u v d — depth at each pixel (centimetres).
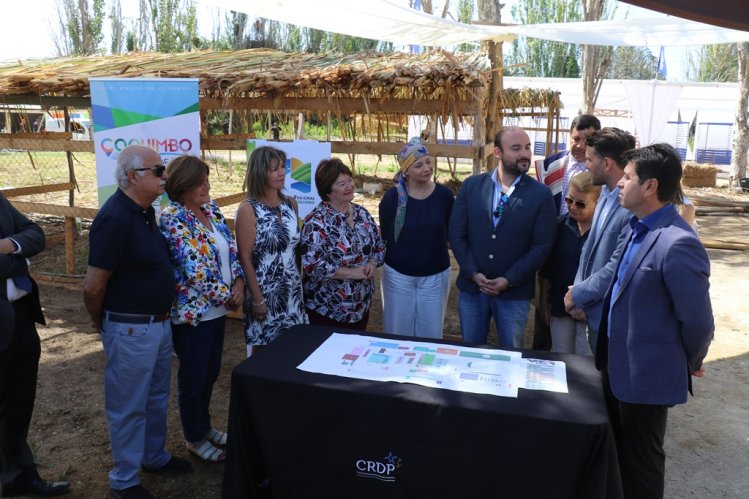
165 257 294
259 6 619
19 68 683
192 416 334
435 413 221
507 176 355
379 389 232
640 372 235
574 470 209
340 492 242
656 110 1444
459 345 286
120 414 291
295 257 352
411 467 229
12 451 303
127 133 490
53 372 469
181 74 562
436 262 383
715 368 493
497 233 353
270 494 274
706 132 2258
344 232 352
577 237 345
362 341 289
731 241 966
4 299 276
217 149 604
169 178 309
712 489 329
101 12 2995
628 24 672
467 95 501
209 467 339
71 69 645
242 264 339
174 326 320
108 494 314
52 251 828
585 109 1573
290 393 240
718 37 738
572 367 257
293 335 298
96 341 536
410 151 367
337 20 647
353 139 590
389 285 390
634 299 235
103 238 272
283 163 338
